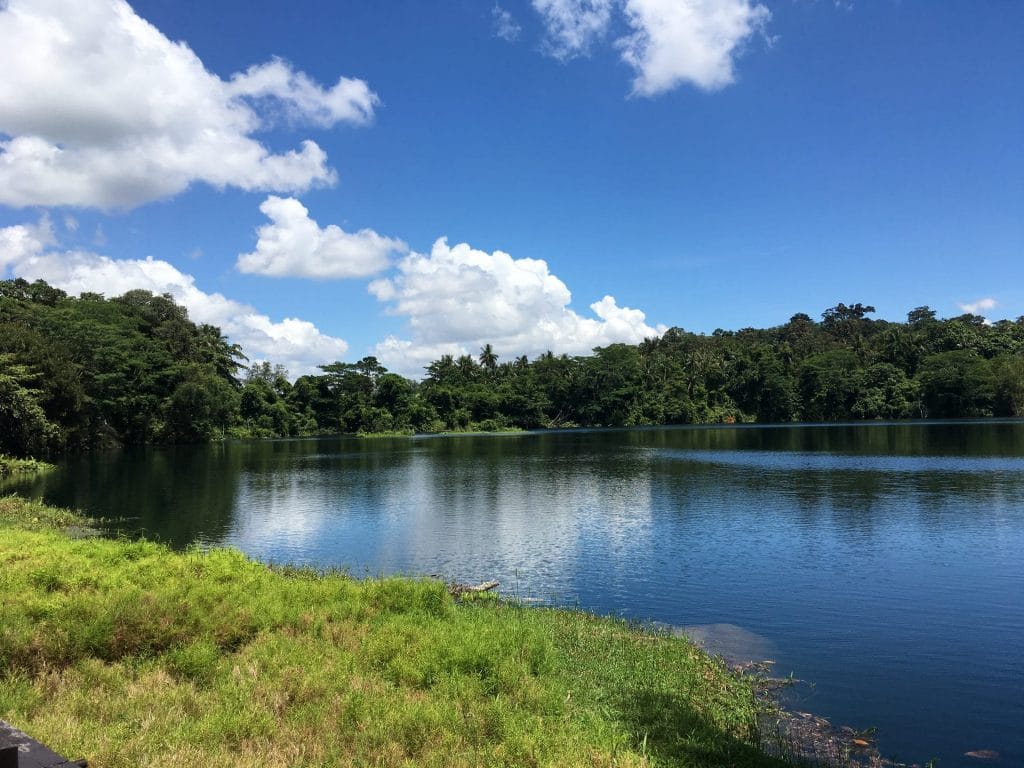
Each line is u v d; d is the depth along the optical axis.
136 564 13.48
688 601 17.66
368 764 6.67
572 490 40.97
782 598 17.77
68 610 9.67
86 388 75.06
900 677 12.34
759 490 38.56
